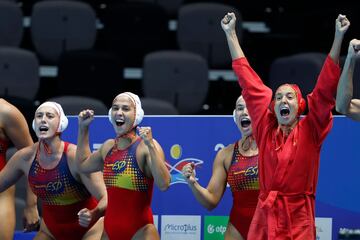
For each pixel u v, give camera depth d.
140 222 19.95
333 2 32.22
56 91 31.12
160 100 27.45
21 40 31.45
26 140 21.45
